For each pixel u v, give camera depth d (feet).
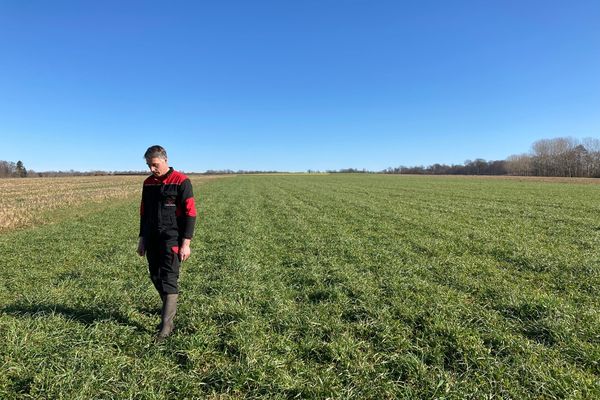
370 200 92.22
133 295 22.09
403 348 15.79
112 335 16.62
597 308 19.88
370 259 31.76
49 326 17.24
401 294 22.31
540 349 15.33
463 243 37.47
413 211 66.85
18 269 29.35
